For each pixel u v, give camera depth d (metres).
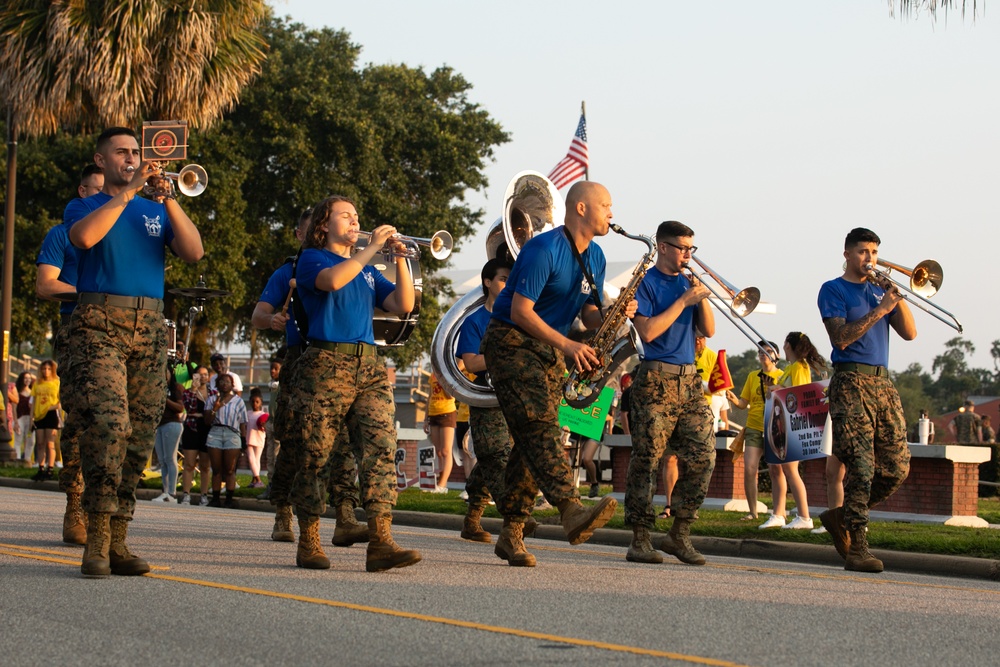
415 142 39.44
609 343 8.20
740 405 12.52
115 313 6.70
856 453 8.91
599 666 4.61
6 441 23.66
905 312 9.21
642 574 7.78
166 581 6.70
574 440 16.61
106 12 22.53
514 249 9.88
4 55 22.73
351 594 6.35
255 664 4.59
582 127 19.17
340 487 9.20
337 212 7.39
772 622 5.80
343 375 7.22
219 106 24.75
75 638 5.06
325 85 37.09
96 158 7.11
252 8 24.45
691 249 8.68
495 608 6.00
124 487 6.96
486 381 9.82
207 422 16.16
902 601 6.82
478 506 10.32
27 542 8.73
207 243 34.41
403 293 7.49
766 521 11.98
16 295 33.75
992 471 20.66
